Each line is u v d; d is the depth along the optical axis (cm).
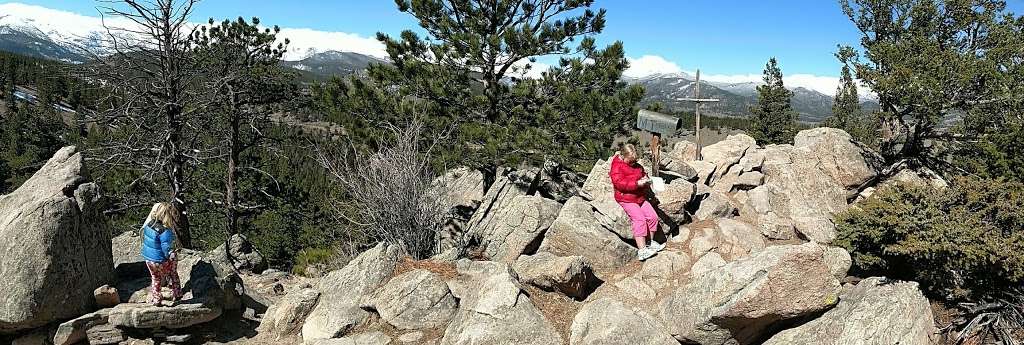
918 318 720
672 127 1002
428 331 830
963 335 742
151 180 1609
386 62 1462
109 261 907
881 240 847
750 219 1086
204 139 1917
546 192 1383
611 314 759
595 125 1276
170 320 815
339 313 862
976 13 1459
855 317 694
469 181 1627
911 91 1273
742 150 1252
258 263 1444
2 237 776
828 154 1283
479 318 777
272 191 2452
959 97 1297
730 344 737
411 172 1057
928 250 759
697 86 1309
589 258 943
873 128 2166
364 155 1241
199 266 941
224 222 2314
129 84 1554
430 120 1303
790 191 1116
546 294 851
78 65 1549
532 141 1219
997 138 1227
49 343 796
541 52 1395
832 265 834
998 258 727
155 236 808
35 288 767
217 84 1658
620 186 920
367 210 1074
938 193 867
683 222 1023
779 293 691
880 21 1591
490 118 1409
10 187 3794
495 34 1415
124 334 816
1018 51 1309
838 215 933
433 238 1083
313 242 2320
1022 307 742
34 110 4562
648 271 888
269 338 884
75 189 878
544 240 1003
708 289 735
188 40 1617
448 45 1390
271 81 1908
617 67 1388
